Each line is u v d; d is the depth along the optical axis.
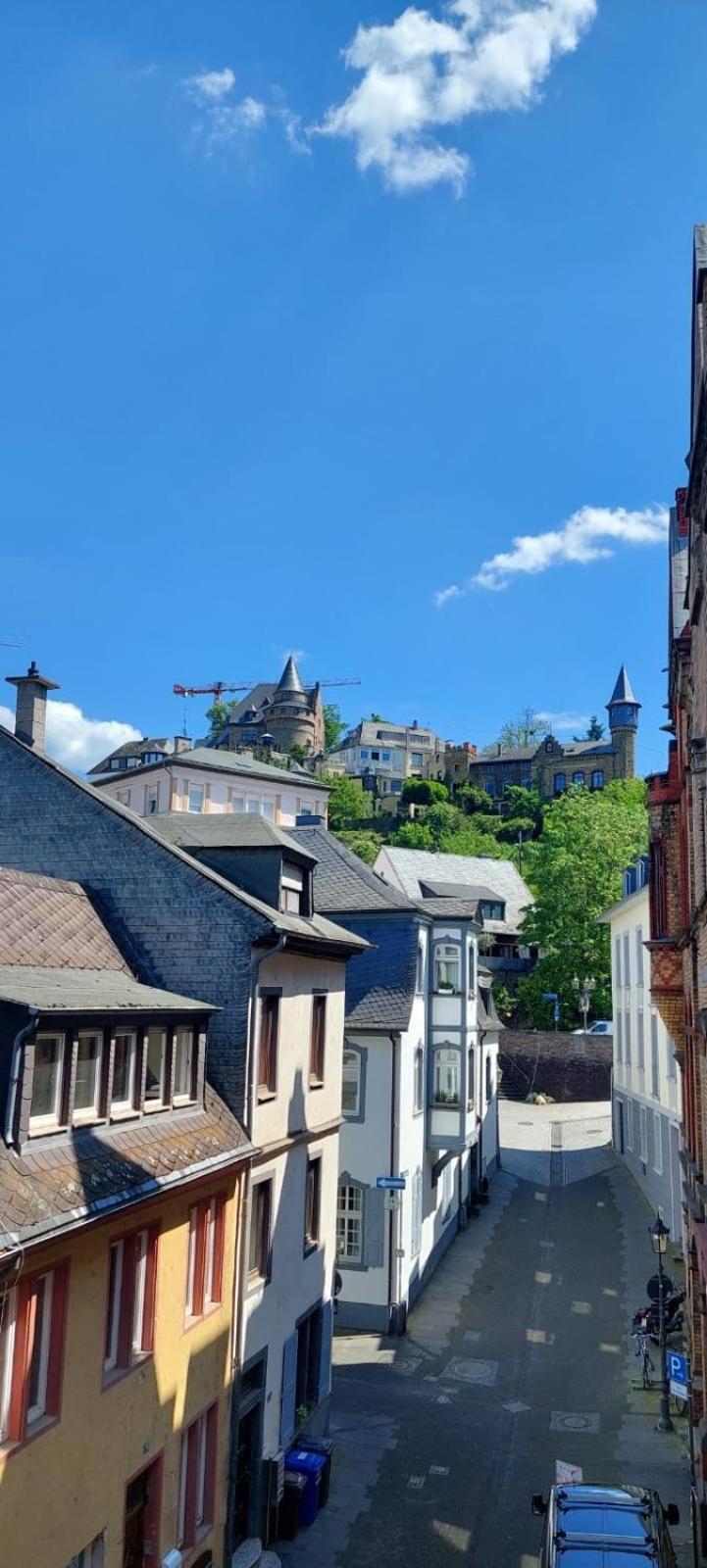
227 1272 13.88
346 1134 24.45
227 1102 14.57
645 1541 11.68
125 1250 11.50
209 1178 13.05
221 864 17.23
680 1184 29.12
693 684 14.02
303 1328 17.39
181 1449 12.62
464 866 74.50
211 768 62.66
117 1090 11.96
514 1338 23.48
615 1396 20.44
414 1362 21.98
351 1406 19.73
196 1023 13.81
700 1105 14.91
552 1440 18.47
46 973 12.45
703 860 13.07
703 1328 15.39
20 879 14.45
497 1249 30.39
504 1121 49.22
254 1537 14.64
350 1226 24.25
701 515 11.20
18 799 16.53
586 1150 43.75
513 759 137.75
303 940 16.56
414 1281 25.66
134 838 15.82
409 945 25.72
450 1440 18.42
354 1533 15.32
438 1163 28.28
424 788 126.81
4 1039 9.89
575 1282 27.41
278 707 125.81
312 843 29.20
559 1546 11.59
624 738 126.50
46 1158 10.09
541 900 63.09
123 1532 10.99
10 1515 8.99
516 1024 64.88
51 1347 9.91
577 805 70.00
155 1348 11.80
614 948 44.00
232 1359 13.93
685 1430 18.83
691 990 16.14
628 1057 40.12
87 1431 10.29
